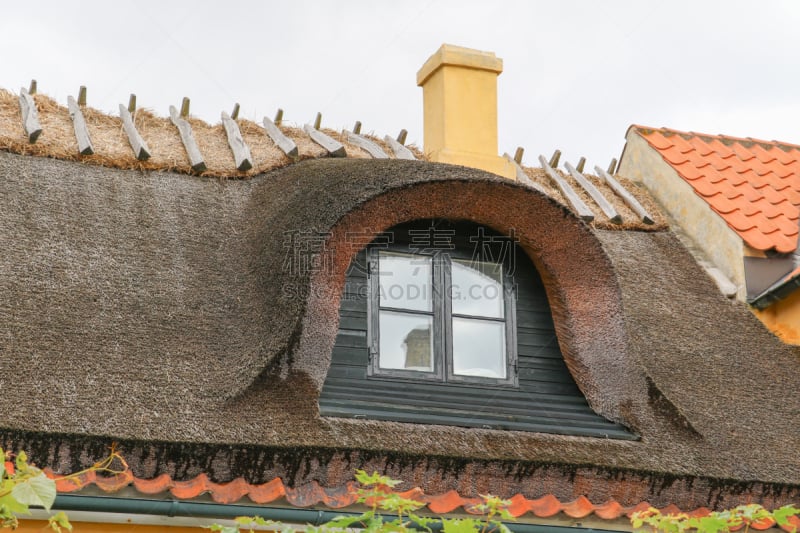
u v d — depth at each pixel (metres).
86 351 6.88
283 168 9.70
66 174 8.72
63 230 7.95
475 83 11.78
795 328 10.36
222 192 9.26
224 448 6.52
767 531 8.06
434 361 8.14
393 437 7.09
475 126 11.64
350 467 6.86
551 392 8.42
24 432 6.11
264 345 7.18
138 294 7.58
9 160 8.61
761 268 10.84
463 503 7.02
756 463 7.98
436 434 7.28
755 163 12.45
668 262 10.57
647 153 12.52
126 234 8.20
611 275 8.37
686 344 9.25
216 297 7.84
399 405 7.66
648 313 9.50
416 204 7.97
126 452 6.34
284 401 7.00
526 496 7.29
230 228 8.74
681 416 8.07
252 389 6.96
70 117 9.91
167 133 10.30
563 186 11.38
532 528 7.31
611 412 8.16
